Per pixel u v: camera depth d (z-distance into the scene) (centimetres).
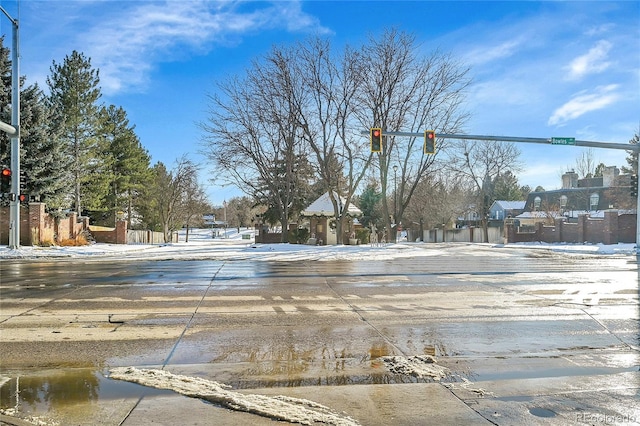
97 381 528
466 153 5341
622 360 620
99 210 5078
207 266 1970
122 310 941
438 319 866
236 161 3519
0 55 3441
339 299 1083
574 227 4191
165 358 623
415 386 518
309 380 539
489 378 546
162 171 6800
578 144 2561
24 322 830
